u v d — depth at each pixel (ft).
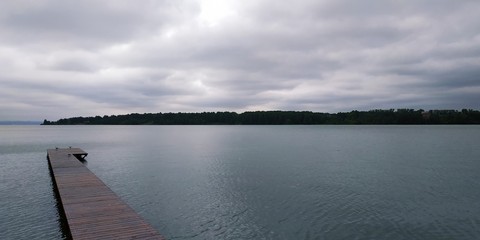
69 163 93.71
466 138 243.40
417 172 94.22
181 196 67.51
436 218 53.62
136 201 63.93
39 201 63.26
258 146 185.06
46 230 47.78
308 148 170.71
